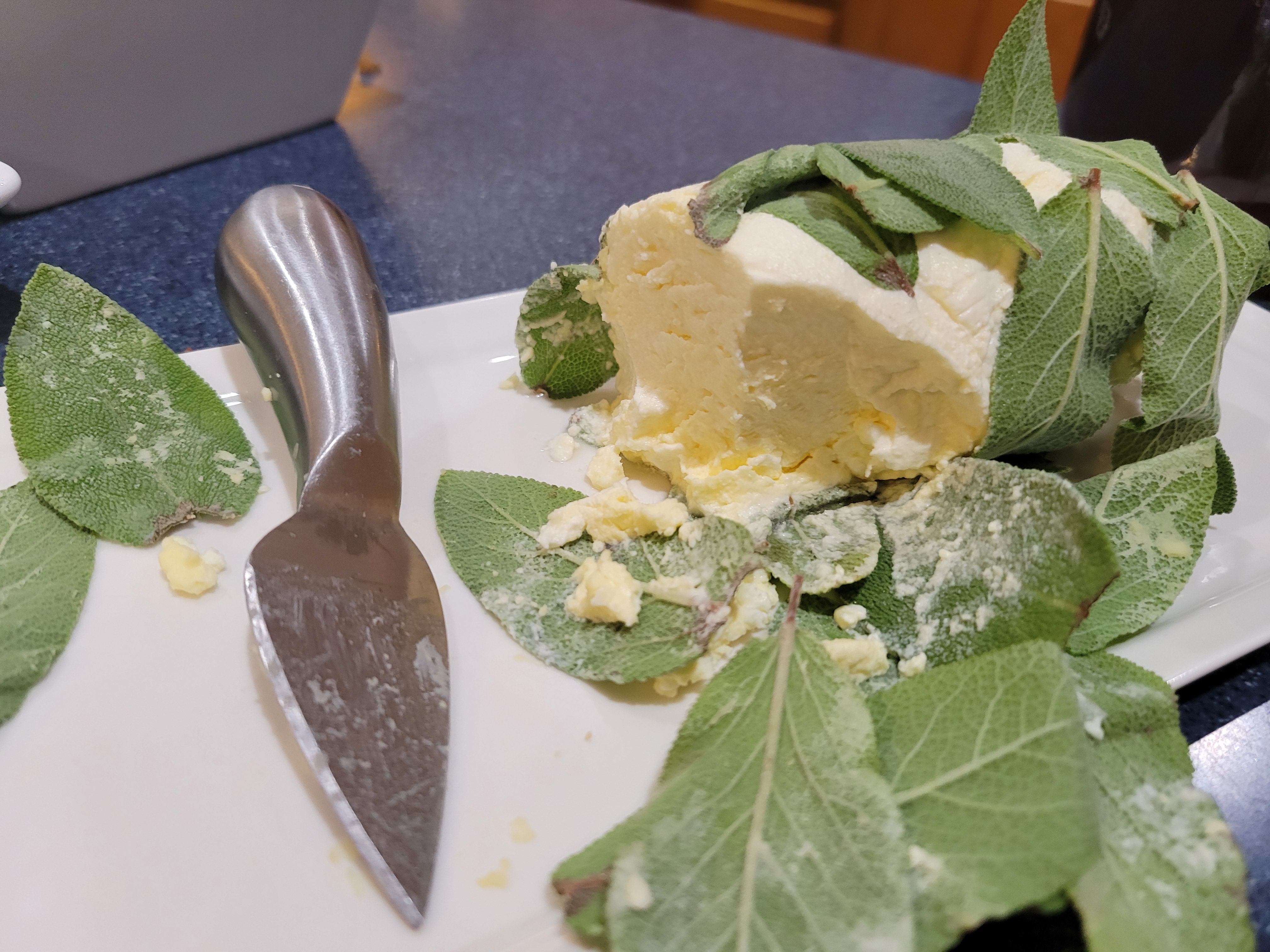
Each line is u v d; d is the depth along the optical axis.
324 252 0.18
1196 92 0.23
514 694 0.15
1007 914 0.11
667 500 0.17
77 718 0.14
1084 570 0.13
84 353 0.17
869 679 0.15
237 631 0.15
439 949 0.12
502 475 0.18
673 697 0.15
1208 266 0.17
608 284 0.18
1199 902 0.11
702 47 0.41
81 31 0.23
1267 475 0.19
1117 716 0.13
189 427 0.17
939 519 0.16
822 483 0.18
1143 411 0.17
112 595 0.15
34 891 0.12
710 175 0.31
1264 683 0.15
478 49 0.39
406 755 0.13
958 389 0.16
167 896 0.12
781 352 0.16
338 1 0.28
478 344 0.21
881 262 0.15
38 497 0.16
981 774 0.12
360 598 0.14
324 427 0.16
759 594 0.16
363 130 0.32
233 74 0.27
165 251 0.25
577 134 0.33
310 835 0.13
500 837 0.13
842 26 0.48
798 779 0.12
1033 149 0.17
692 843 0.12
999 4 0.42
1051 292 0.16
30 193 0.25
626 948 0.11
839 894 0.11
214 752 0.13
